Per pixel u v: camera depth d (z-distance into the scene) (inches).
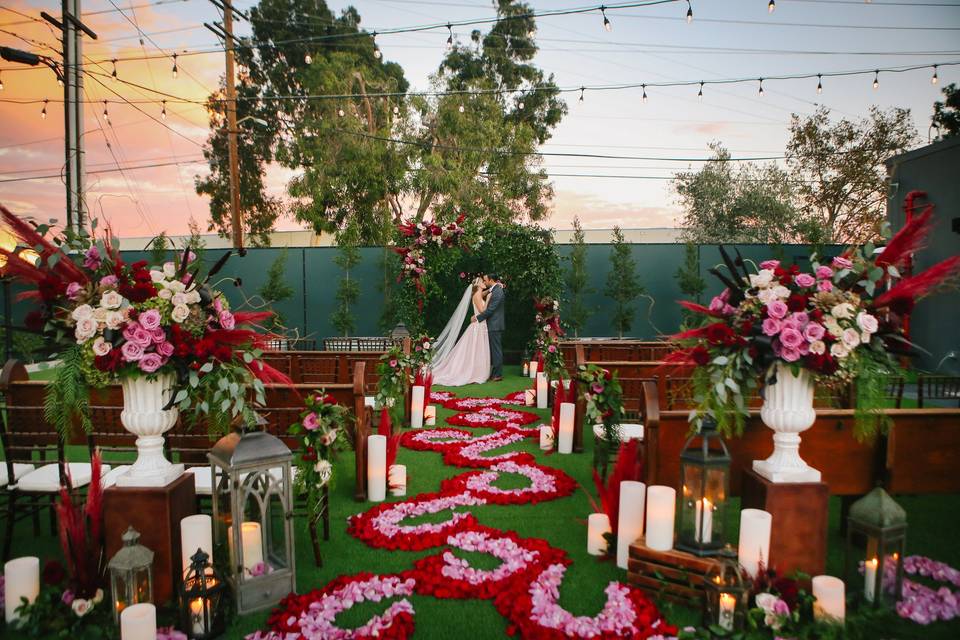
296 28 973.8
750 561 118.2
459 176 827.4
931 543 154.3
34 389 162.9
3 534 163.2
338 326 592.7
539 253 474.3
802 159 786.2
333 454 147.0
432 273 482.0
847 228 743.1
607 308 610.9
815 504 122.4
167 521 119.3
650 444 145.5
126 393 122.7
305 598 121.8
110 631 108.5
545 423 305.3
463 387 420.5
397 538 152.5
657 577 123.5
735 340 121.6
